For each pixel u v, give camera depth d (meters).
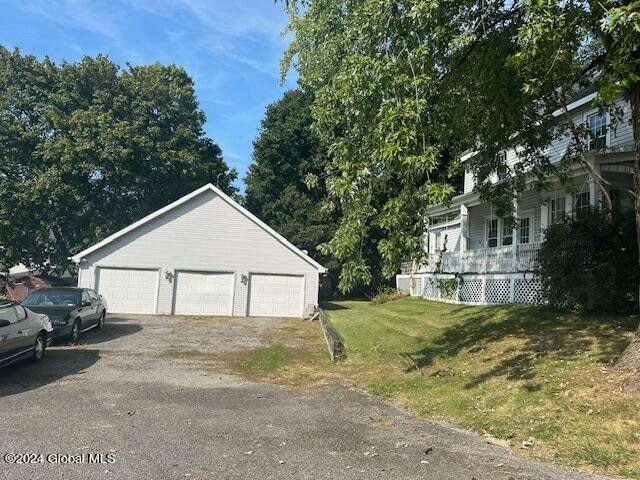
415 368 10.71
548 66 8.58
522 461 5.62
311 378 10.77
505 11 9.52
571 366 8.46
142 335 17.09
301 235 38.81
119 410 7.68
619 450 5.64
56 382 9.87
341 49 10.68
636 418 6.25
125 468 5.14
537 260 13.91
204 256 25.38
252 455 5.62
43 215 35.44
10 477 4.85
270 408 8.04
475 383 8.82
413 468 5.29
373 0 7.86
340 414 7.72
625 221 11.86
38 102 37.72
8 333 10.24
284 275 25.77
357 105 8.55
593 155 13.90
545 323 12.21
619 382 7.29
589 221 12.33
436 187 7.29
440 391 8.77
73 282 36.44
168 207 25.14
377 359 12.22
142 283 24.88
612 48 7.02
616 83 6.77
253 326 20.48
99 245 24.61
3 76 37.12
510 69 8.91
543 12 6.81
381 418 7.53
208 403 8.30
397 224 8.34
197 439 6.20
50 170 34.69
